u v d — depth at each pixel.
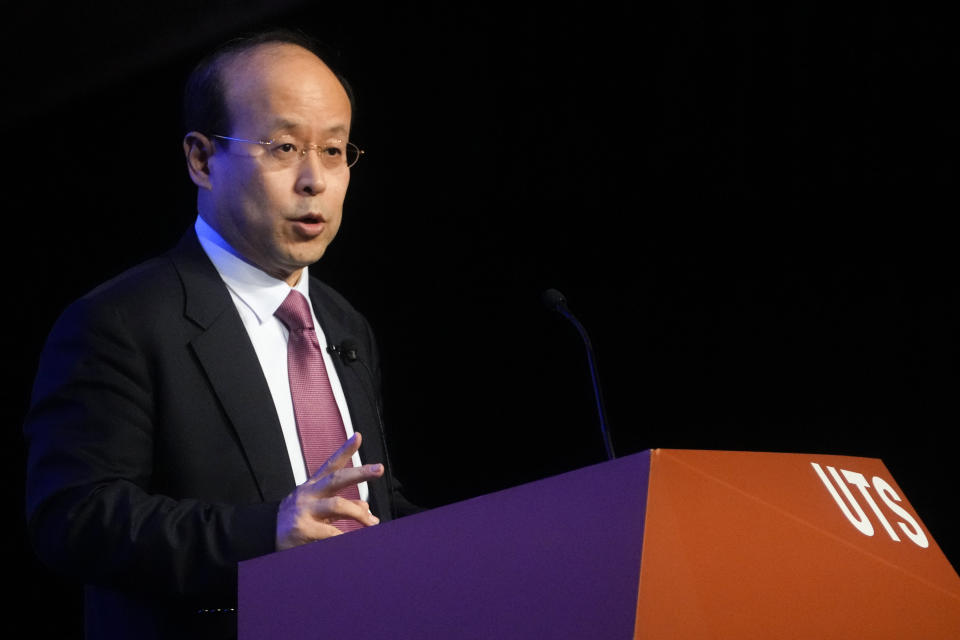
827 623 3.29
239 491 5.86
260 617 3.66
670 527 3.14
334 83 6.73
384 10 16.11
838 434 13.42
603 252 15.15
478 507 3.51
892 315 13.23
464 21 15.81
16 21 16.09
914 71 13.08
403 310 16.33
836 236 13.63
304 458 6.39
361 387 7.02
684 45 14.55
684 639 2.96
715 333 14.39
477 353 15.91
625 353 14.96
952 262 12.88
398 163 16.23
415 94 16.03
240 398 6.02
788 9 13.90
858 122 13.44
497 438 15.73
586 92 15.18
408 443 16.22
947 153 12.88
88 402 5.65
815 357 13.68
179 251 6.60
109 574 5.06
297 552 3.72
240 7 15.85
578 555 3.19
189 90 6.82
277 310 6.68
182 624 5.55
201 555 4.88
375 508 6.68
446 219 16.08
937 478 12.80
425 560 3.49
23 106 17.69
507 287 15.76
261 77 6.51
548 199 15.47
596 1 15.12
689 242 14.60
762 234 14.12
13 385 18.23
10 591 17.92
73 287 17.97
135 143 17.61
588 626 3.03
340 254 16.69
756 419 14.02
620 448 14.87
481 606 3.30
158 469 5.80
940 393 12.88
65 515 5.21
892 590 3.60
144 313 5.96
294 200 6.43
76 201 18.05
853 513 3.84
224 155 6.52
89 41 16.52
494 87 15.71
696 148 14.51
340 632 3.51
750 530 3.34
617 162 15.04
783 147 13.95
